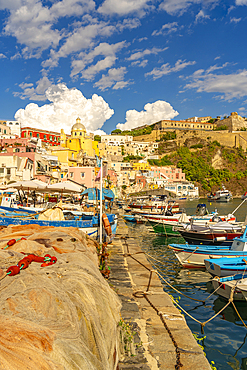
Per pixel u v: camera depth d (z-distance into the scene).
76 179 59.53
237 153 161.88
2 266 4.85
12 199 23.78
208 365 5.50
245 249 15.80
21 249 6.78
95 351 3.92
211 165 154.62
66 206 26.25
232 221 30.33
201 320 10.32
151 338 6.50
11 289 3.91
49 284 4.21
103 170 13.20
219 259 14.19
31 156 46.06
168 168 133.75
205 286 13.98
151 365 5.48
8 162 41.66
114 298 6.45
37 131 98.50
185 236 20.42
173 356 5.81
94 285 5.25
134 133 186.12
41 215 14.90
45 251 6.99
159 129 179.25
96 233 14.92
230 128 179.00
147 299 8.86
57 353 3.02
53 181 50.81
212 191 140.38
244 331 9.54
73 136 100.19
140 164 127.94
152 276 11.25
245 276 12.79
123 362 5.46
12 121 95.88
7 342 2.89
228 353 8.27
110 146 143.38
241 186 146.38
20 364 2.71
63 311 3.74
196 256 16.73
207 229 20.03
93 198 22.16
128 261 13.75
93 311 4.43
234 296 11.59
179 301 12.08
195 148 161.88
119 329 5.85
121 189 110.44
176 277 15.47
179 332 6.79
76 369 3.05
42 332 3.11
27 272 4.64
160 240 27.45
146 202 50.88
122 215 42.78
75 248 7.91
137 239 28.09
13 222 13.86
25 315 3.38
